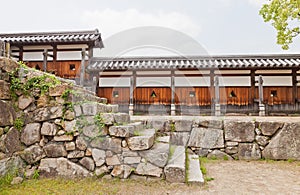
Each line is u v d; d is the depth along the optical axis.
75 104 2.72
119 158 2.59
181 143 3.79
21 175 2.50
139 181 2.49
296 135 3.62
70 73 6.39
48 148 2.65
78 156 2.64
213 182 2.55
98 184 2.40
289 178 2.73
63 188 2.27
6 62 2.56
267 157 3.66
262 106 5.85
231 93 6.39
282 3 4.15
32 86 2.73
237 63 6.09
